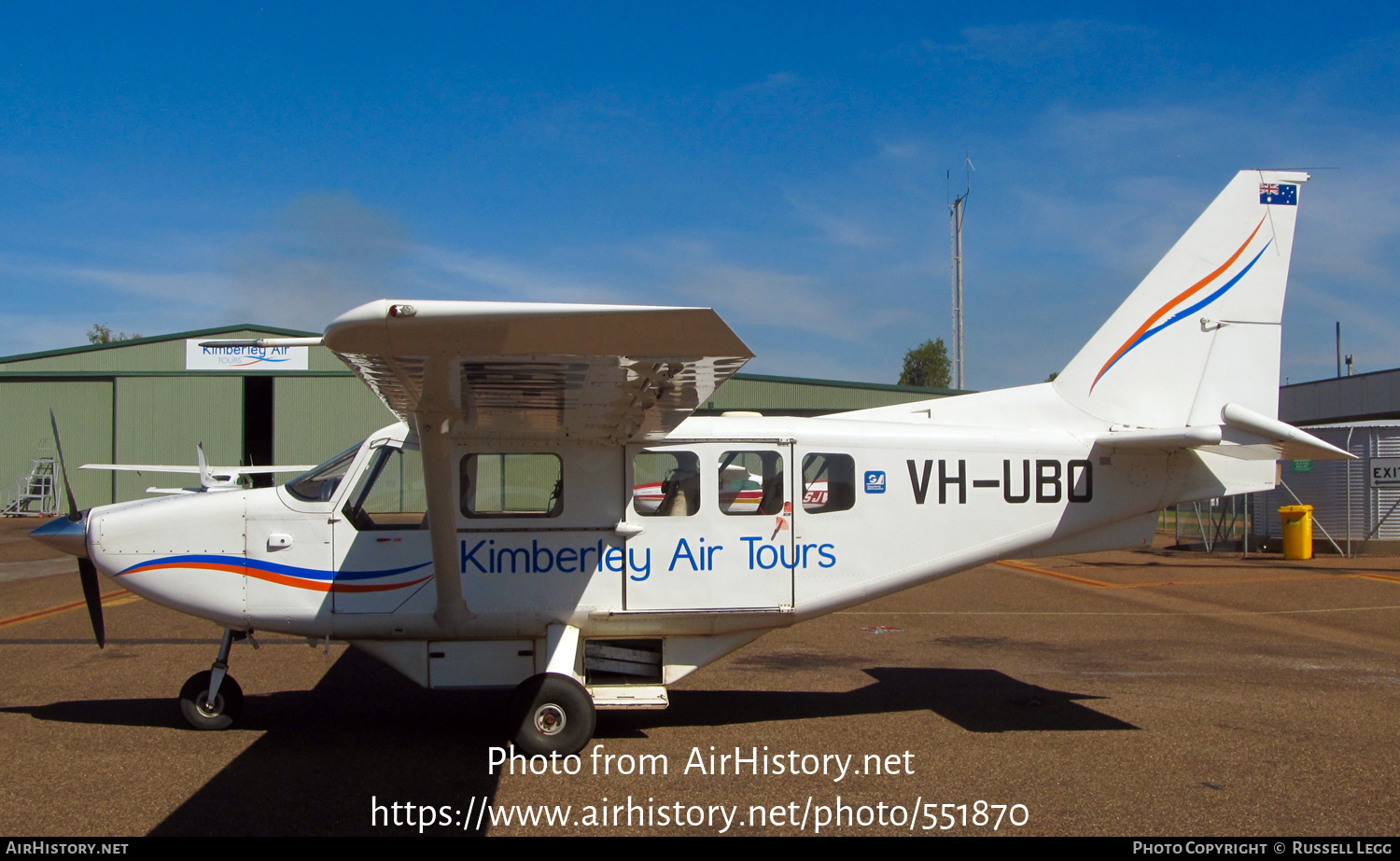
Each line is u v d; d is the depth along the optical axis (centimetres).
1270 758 518
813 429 602
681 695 677
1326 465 1658
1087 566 1542
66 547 571
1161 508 644
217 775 484
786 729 582
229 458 2772
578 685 525
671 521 581
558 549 573
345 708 632
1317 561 1559
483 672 581
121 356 2853
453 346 367
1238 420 607
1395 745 543
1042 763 511
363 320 341
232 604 566
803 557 591
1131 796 460
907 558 604
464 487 573
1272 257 677
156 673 729
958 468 612
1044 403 658
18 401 2838
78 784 469
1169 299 667
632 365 401
